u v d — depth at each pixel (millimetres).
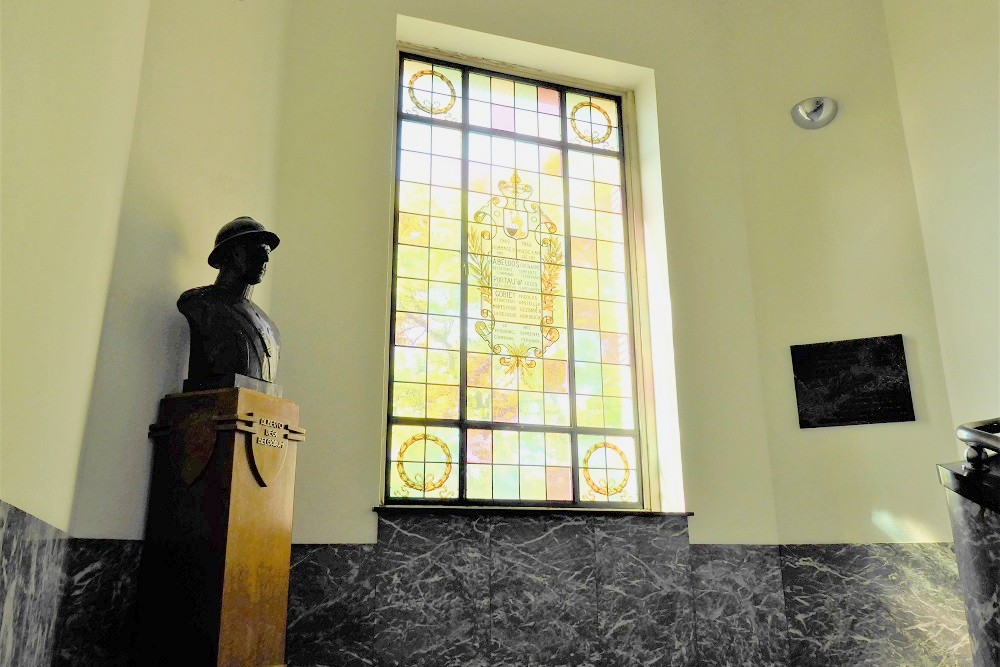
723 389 7238
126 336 3926
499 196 7473
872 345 7066
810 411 7129
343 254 6312
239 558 3945
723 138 7953
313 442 5832
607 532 6484
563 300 7434
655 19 8086
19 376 2691
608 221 7832
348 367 6082
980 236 6414
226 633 3799
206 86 4918
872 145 7492
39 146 2750
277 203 6230
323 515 5715
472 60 7680
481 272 7203
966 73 6602
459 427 6742
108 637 3676
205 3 4930
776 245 7605
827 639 6602
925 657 6312
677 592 6547
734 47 8203
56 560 3184
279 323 5988
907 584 6504
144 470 4062
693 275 7480
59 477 3195
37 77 2693
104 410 3715
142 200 4105
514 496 6770
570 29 7695
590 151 7961
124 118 3822
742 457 7086
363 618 5605
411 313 6855
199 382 4242
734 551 6812
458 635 5820
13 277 2576
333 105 6633
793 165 7734
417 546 5891
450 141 7430
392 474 6426
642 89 8102
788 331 7379
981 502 2805
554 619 6121
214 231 4980
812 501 6945
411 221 7078
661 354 7375
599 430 7219
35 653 2949
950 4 6809
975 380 6449
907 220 7234
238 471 4004
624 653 6258
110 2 3512
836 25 7887
